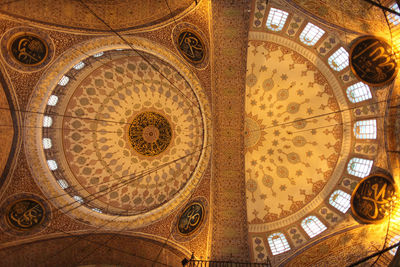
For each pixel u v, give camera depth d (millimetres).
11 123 8484
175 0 9156
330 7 8578
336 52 10648
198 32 10391
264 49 11570
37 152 9086
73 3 8297
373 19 8000
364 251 9555
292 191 12797
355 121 11367
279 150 13219
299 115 12773
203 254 11305
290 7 9469
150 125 13125
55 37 8531
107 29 9008
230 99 11742
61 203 9547
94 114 11797
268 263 10820
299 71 12008
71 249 9273
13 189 8594
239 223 11859
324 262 10266
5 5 7414
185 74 10938
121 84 12055
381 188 9984
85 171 11664
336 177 12008
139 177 13016
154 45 9852
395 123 9445
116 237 10023
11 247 8266
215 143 12195
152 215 10984
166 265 10430
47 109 9945
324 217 11664
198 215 11734
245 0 9742
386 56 8547
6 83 8195
